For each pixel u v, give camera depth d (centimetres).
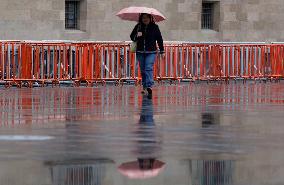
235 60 4031
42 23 4538
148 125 1761
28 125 1747
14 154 1259
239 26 4975
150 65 2939
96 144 1400
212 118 1942
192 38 4862
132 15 3231
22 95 2878
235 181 996
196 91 3197
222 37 4938
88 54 3697
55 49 3622
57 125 1752
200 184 977
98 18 4666
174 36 4828
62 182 992
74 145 1383
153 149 1333
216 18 4941
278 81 4112
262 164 1156
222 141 1452
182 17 4838
